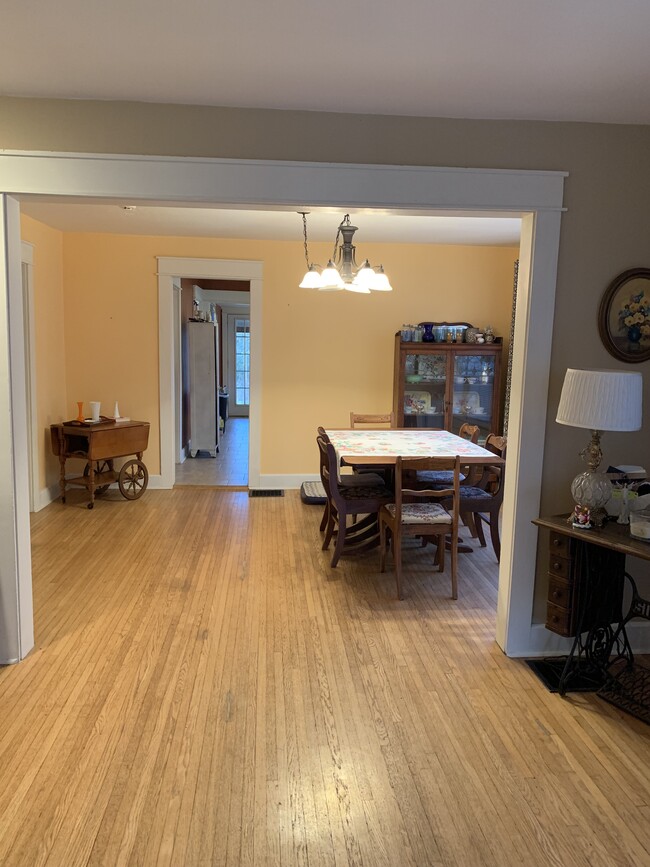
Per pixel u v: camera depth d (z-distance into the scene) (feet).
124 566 12.77
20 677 8.47
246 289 30.17
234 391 40.34
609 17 5.80
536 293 8.65
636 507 8.21
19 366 8.62
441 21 5.91
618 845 5.75
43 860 5.47
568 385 8.04
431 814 6.10
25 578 9.00
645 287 8.86
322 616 10.60
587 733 7.49
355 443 13.97
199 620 10.34
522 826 5.97
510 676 8.77
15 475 8.58
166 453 19.24
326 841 5.74
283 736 7.27
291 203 8.30
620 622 8.93
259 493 19.04
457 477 11.34
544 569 9.32
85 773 6.58
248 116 8.18
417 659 9.20
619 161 8.61
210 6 5.71
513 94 7.63
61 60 6.89
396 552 11.45
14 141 7.97
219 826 5.89
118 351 18.65
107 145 8.08
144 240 18.20
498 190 8.44
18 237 8.45
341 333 19.19
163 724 7.47
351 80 7.30
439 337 18.86
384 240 18.26
